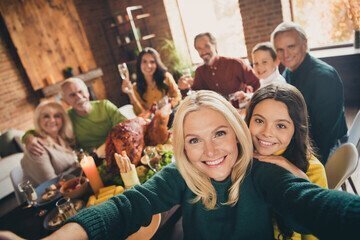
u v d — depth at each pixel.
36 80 4.54
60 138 2.15
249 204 0.86
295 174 0.79
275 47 1.96
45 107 2.04
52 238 0.63
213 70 2.95
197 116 0.76
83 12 5.21
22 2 4.37
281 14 3.62
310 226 0.59
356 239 0.50
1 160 3.47
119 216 0.76
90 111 2.39
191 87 3.12
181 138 0.79
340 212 0.55
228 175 0.85
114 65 5.84
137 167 1.52
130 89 2.83
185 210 0.94
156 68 2.98
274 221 0.95
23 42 4.38
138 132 1.63
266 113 0.93
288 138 0.94
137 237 1.07
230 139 0.78
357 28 3.17
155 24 5.05
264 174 0.82
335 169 1.32
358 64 3.18
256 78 2.82
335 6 3.51
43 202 1.50
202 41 2.81
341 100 1.65
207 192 0.84
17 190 1.97
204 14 4.76
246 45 4.12
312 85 1.69
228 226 0.89
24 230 1.30
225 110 0.77
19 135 3.87
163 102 2.33
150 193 0.85
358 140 1.47
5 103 4.29
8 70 4.33
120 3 5.37
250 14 3.88
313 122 1.71
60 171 2.05
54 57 4.80
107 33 5.61
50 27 4.73
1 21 4.25
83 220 0.70
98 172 1.47
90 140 2.43
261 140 0.97
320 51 3.64
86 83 5.14
